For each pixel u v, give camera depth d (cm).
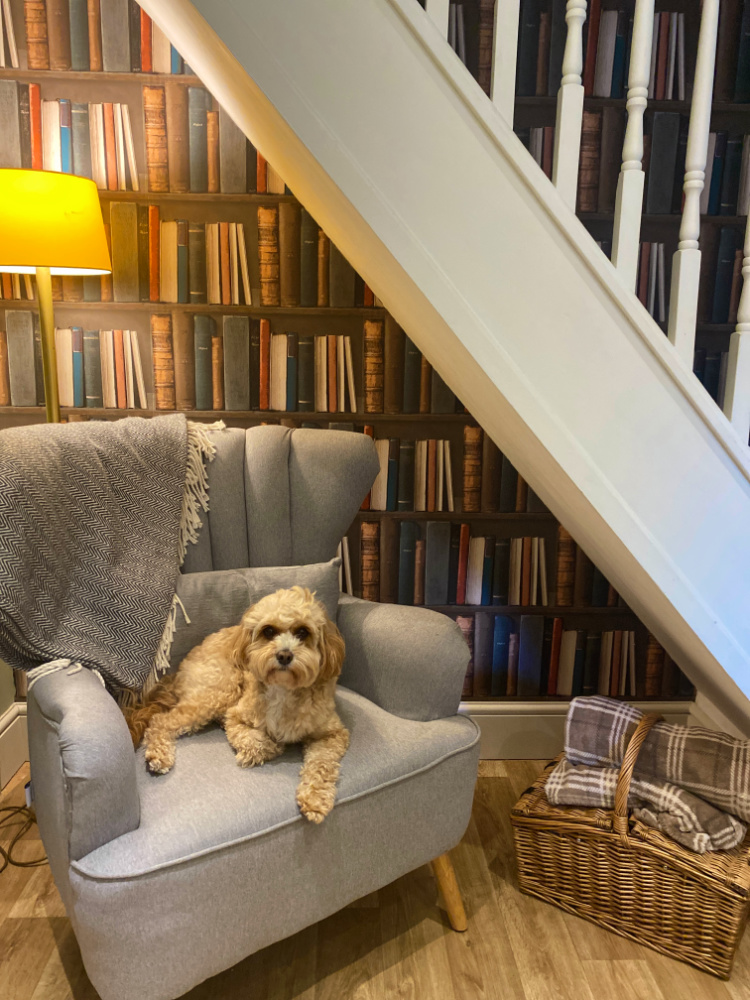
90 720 119
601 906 166
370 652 168
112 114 206
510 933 165
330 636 148
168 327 218
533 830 171
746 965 157
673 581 135
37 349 217
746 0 201
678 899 154
